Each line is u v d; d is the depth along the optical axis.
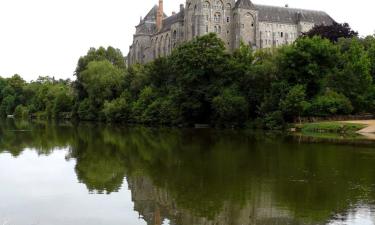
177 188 34.66
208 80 109.00
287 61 95.69
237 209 28.48
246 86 103.50
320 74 95.75
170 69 124.25
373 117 94.62
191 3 177.62
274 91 95.12
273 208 28.59
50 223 26.62
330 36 132.12
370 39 122.12
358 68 95.44
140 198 31.81
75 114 151.88
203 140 71.81
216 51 107.81
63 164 46.97
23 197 32.59
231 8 178.00
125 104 128.88
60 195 33.12
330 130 82.19
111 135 84.06
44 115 168.50
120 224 26.19
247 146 61.47
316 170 41.44
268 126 93.25
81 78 147.75
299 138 71.62
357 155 50.72
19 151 57.50
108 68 142.75
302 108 89.25
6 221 27.00
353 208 28.42
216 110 102.12
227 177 38.62
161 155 53.34
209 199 31.06
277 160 47.75
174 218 26.91
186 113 110.81
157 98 122.44
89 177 39.56
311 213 27.34
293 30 190.88
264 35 184.88
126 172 41.91
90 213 28.44
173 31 189.50
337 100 91.00
